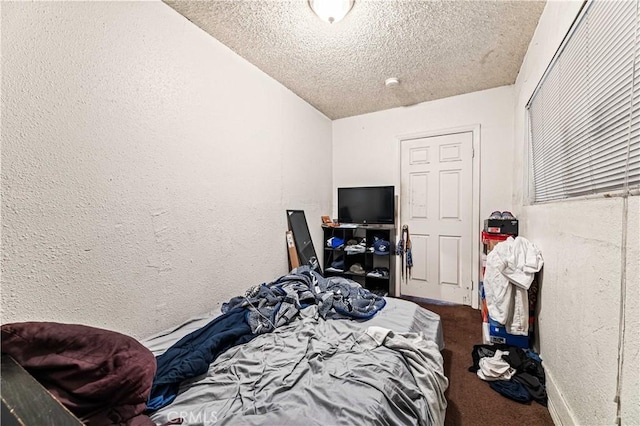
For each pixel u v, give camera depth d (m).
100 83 1.26
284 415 0.88
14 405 0.48
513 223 2.25
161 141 1.54
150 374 0.81
